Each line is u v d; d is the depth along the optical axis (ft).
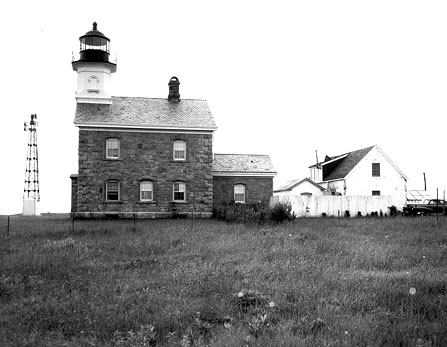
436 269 39.17
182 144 124.57
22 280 35.42
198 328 24.45
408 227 74.33
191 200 123.95
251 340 22.15
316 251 48.49
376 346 21.62
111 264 42.19
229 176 131.44
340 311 27.07
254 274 36.96
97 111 123.54
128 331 23.39
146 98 133.49
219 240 56.65
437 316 26.35
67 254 46.60
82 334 23.66
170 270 38.78
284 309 27.61
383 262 42.37
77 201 122.62
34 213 178.70
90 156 119.44
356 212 131.34
